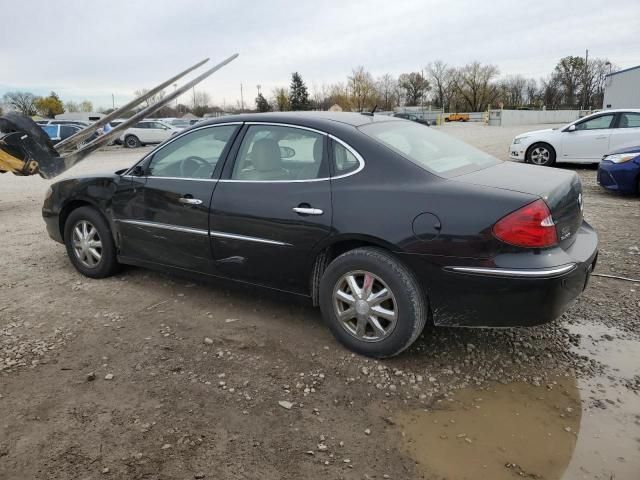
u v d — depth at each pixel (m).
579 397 2.91
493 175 3.28
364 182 3.22
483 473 2.34
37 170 4.88
